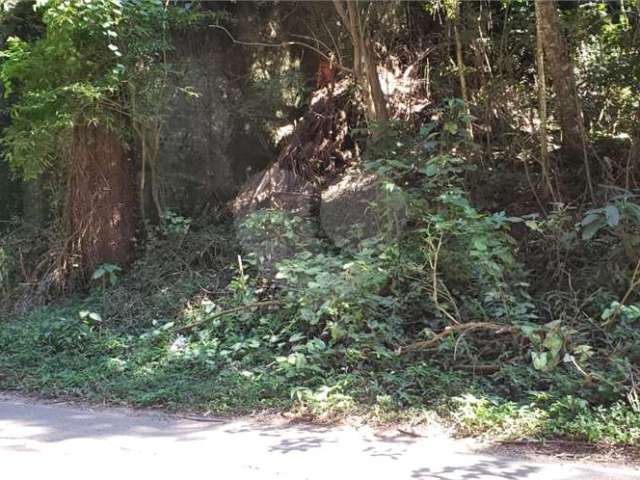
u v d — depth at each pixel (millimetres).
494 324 7234
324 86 12484
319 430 6414
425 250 7965
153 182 11750
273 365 8242
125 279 11180
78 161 11508
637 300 7801
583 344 6949
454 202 7320
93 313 9883
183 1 11828
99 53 10711
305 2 12672
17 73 10828
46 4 10047
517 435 5918
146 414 7176
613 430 5754
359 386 7297
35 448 5918
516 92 11031
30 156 10938
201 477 5164
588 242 8695
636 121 10352
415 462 5398
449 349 7637
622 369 6418
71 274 11570
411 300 8398
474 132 10828
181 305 10172
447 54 11547
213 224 11867
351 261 8203
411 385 7199
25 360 9258
